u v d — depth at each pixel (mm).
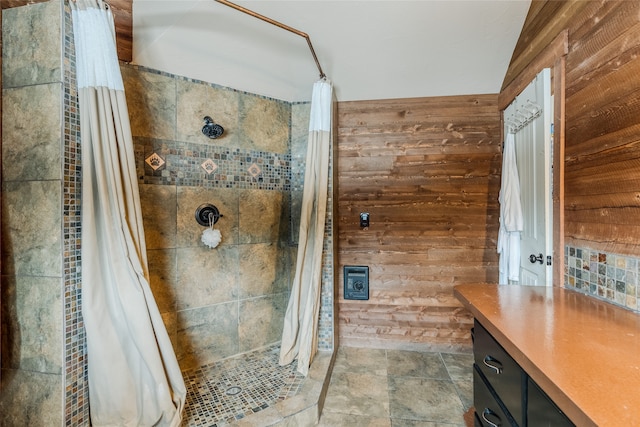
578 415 542
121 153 1291
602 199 1159
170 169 1857
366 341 2494
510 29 1868
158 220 1817
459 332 2387
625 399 559
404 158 2424
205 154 1979
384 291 2467
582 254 1268
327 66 2156
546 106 1487
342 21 1860
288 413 1480
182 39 1819
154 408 1321
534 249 1624
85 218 1218
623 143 1059
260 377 1814
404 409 1723
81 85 1230
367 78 2256
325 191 1979
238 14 1782
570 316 991
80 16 1230
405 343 2449
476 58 2062
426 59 2096
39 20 1216
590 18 1233
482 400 1066
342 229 2498
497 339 892
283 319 2307
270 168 2248
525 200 1774
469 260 2361
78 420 1237
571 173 1343
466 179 2355
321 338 2188
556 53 1448
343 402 1782
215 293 2020
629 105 1033
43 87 1204
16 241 1227
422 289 2428
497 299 1185
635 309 1017
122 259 1284
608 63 1129
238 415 1464
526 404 772
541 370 663
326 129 1977
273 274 2262
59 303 1192
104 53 1249
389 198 2447
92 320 1230
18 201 1224
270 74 2156
